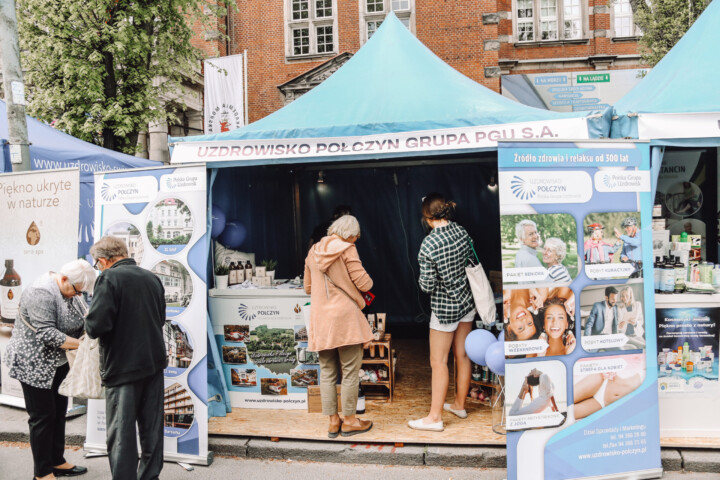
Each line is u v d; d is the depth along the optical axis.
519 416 3.37
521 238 3.39
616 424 3.47
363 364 4.97
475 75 15.99
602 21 17.72
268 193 6.96
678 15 12.13
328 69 16.12
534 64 18.09
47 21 9.32
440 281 4.07
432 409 4.17
